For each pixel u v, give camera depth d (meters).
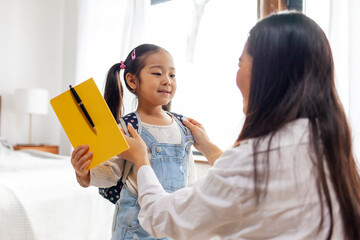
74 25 3.77
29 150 2.94
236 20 2.46
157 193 0.68
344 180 0.55
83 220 1.80
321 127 0.56
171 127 0.91
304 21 0.60
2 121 3.54
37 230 1.59
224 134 2.52
